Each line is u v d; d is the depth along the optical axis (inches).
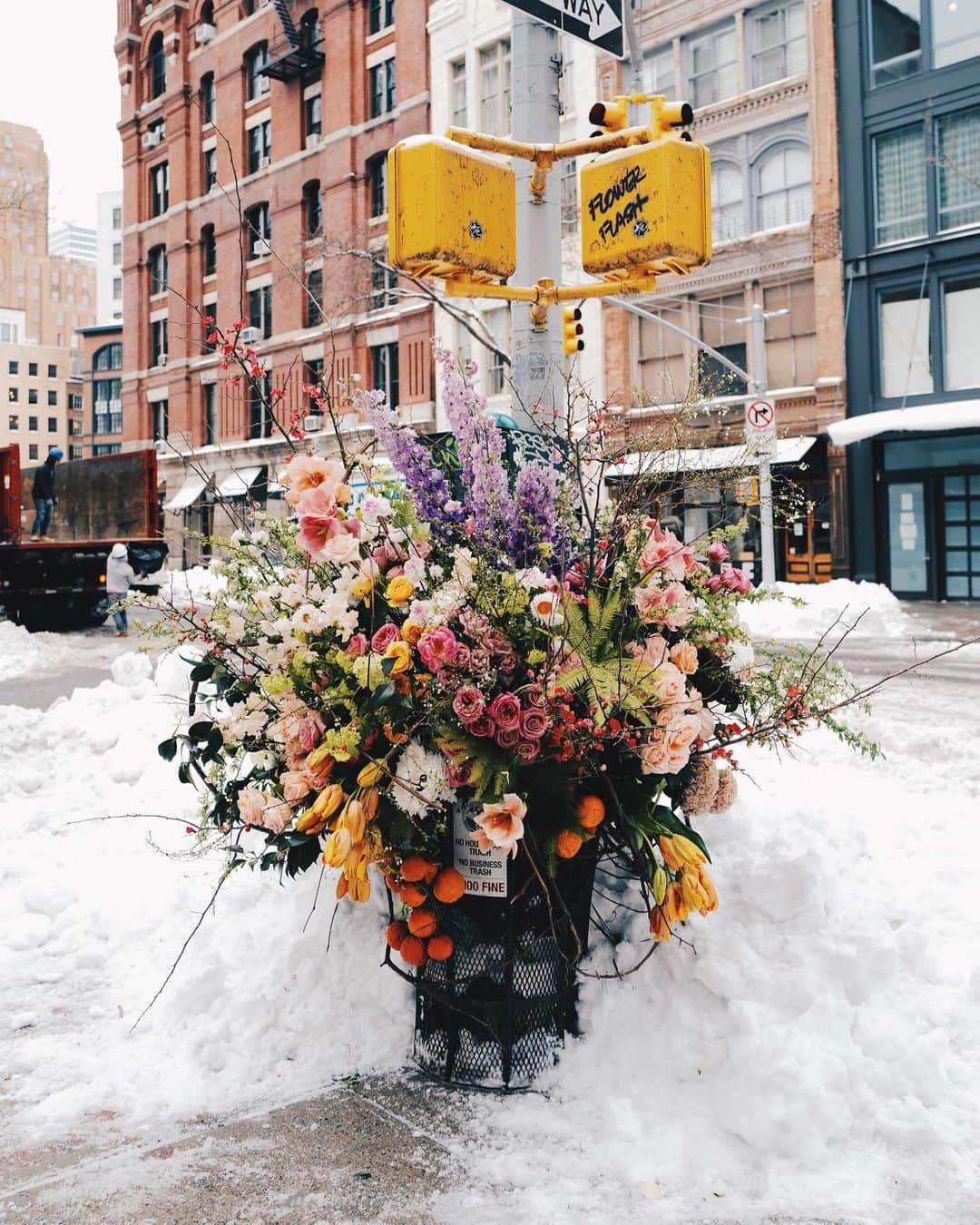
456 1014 116.1
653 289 174.1
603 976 116.0
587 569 120.7
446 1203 94.4
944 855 164.1
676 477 128.7
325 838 120.1
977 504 820.0
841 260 860.6
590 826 111.2
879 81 842.8
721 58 920.3
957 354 823.1
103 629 703.7
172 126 1460.4
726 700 135.8
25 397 4618.6
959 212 817.5
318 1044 123.0
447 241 159.6
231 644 129.5
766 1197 93.3
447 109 1090.1
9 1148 105.1
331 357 148.6
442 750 111.5
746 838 148.8
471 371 122.6
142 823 212.2
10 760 256.7
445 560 124.1
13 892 179.3
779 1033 106.3
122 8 1540.4
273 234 1298.0
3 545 667.4
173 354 1455.5
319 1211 93.7
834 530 868.6
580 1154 100.9
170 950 149.6
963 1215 89.7
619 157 169.2
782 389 884.6
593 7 180.7
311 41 1249.4
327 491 117.3
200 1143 105.0
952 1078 107.0
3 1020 134.0
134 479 714.8
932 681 391.5
